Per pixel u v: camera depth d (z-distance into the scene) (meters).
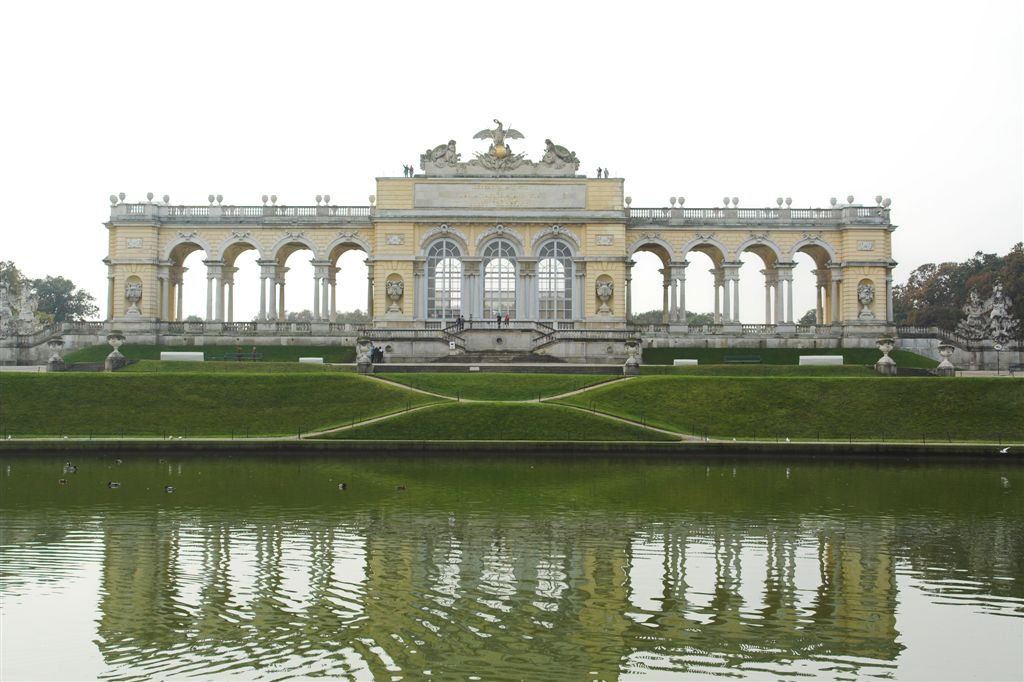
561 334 85.56
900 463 47.84
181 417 56.91
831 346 94.44
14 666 19.70
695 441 51.66
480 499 37.19
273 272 97.00
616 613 23.19
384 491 38.88
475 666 19.77
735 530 31.89
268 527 31.92
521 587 25.22
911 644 21.20
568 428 53.28
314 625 22.17
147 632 21.73
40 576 26.03
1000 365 88.56
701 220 97.62
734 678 19.30
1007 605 24.05
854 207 96.38
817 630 22.11
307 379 61.75
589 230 95.75
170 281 99.88
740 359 88.12
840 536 31.16
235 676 19.20
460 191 96.12
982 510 35.34
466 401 58.50
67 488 39.19
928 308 137.00
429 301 96.44
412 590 24.86
